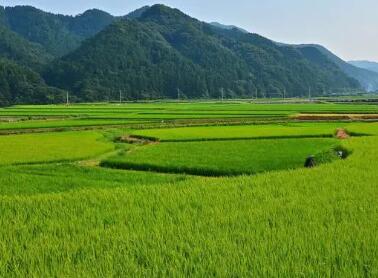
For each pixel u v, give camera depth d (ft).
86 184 61.87
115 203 39.55
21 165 79.92
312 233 28.12
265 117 209.77
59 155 91.20
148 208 37.22
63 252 25.48
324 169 57.47
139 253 25.05
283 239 27.12
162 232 29.32
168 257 24.41
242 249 25.40
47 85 559.38
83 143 115.24
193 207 37.45
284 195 41.86
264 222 31.35
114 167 81.30
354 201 37.68
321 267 22.53
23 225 31.89
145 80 626.23
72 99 524.11
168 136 129.90
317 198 39.52
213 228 30.04
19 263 23.86
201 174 74.18
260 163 79.41
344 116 209.26
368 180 48.60
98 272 22.16
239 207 36.73
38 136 135.95
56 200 40.98
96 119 199.62
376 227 29.27
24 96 480.64
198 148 102.58
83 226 31.60
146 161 81.51
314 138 125.80
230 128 158.92
